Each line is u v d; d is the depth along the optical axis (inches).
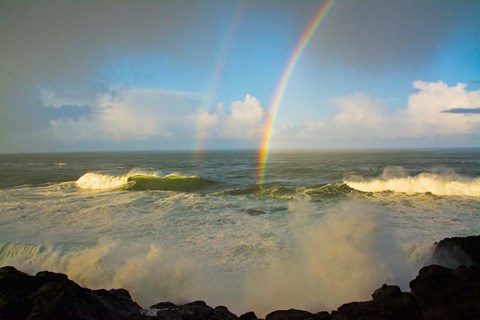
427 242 398.3
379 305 231.1
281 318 253.9
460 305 218.5
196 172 1494.8
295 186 862.5
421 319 222.8
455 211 566.9
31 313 231.8
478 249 350.3
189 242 431.8
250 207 631.8
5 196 805.2
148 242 433.7
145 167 2014.0
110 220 547.2
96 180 1042.7
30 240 443.5
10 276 269.7
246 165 2058.3
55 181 1176.8
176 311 272.1
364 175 1152.2
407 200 678.5
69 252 399.5
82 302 246.5
